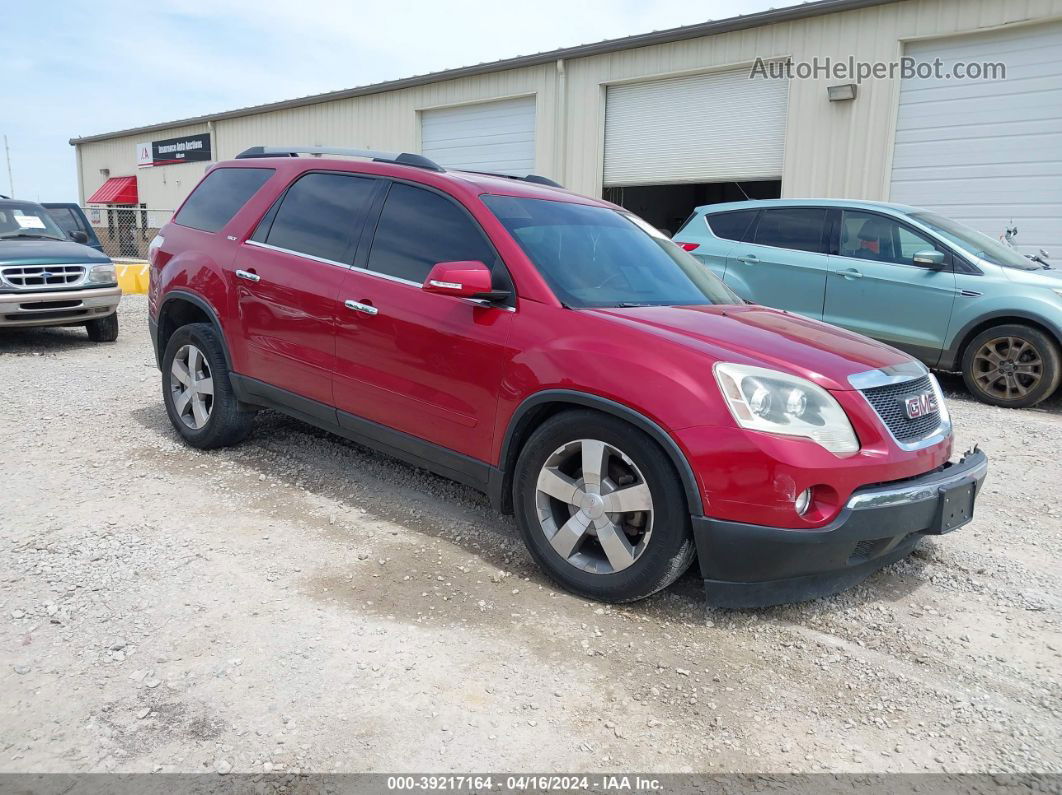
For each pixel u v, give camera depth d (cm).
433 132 1814
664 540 300
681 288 401
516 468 341
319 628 293
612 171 1520
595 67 1496
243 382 463
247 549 358
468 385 353
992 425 667
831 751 242
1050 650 307
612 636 300
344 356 404
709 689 270
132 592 314
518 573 347
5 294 875
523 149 1645
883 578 364
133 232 2933
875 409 307
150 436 531
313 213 444
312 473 465
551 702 257
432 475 470
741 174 1346
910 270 782
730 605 304
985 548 403
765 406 289
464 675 269
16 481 434
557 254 371
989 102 1084
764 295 869
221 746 229
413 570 345
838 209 841
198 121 2525
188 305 504
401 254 394
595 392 310
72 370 773
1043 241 1061
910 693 275
